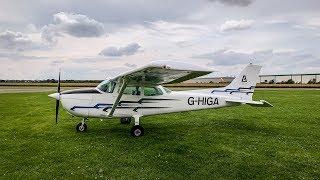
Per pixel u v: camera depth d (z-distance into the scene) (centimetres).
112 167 659
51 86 4466
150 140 880
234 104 1095
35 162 687
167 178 604
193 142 856
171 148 794
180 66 770
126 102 980
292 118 1266
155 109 1011
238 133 984
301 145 842
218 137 921
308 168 668
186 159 712
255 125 1118
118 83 979
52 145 824
